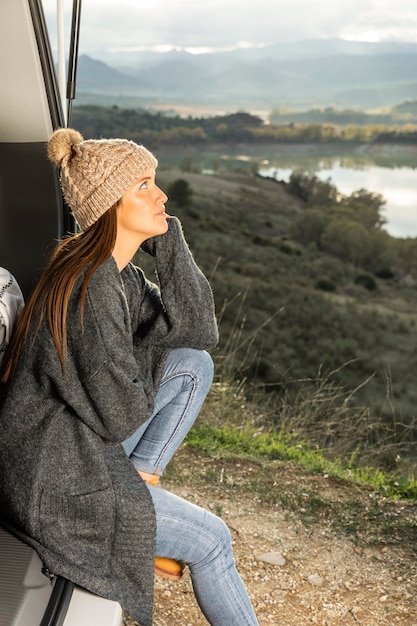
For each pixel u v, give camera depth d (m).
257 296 30.47
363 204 42.97
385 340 29.88
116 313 1.69
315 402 4.69
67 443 1.68
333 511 3.17
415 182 50.50
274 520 3.09
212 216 40.12
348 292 35.03
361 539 2.96
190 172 50.09
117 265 1.79
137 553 1.70
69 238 1.78
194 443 3.74
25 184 2.40
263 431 4.32
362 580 2.69
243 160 54.59
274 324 28.80
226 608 1.86
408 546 2.92
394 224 41.22
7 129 2.38
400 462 4.22
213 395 4.60
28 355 1.71
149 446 2.01
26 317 1.72
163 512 1.79
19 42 2.24
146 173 1.77
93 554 1.68
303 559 2.80
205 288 1.99
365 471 3.88
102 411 1.66
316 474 3.54
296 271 35.34
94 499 1.66
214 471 3.46
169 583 2.60
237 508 3.16
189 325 1.95
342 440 4.36
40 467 1.65
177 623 2.39
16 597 1.46
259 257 36.06
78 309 1.66
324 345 27.66
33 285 2.41
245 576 2.68
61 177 1.80
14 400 1.71
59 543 1.64
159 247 1.96
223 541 1.85
